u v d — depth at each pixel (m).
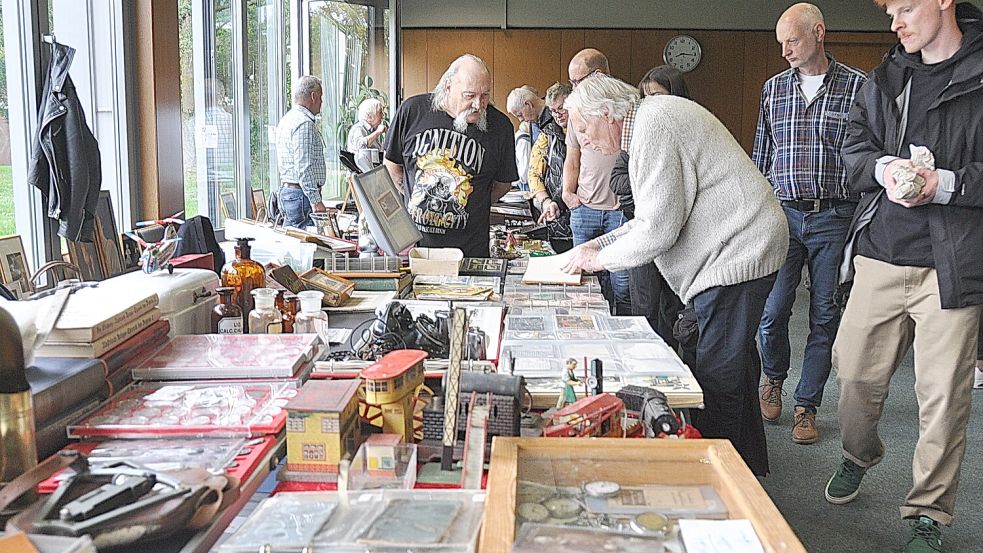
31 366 1.55
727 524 1.09
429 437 1.63
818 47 3.80
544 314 2.66
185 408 1.57
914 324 2.88
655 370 1.98
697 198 2.65
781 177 3.94
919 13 2.59
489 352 2.22
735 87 10.47
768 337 4.18
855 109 2.87
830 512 3.25
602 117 2.68
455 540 1.11
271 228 3.33
